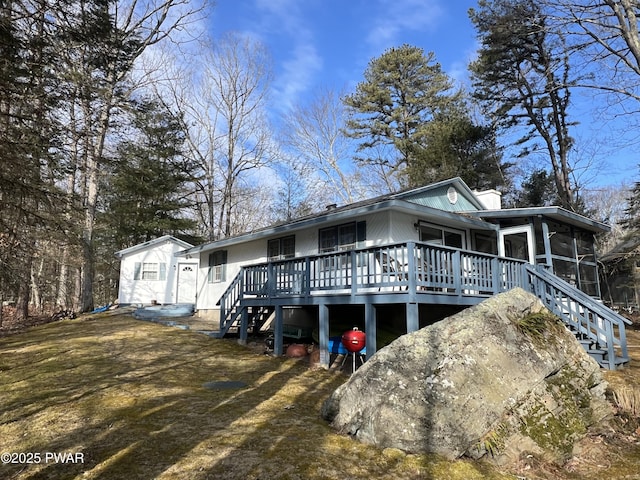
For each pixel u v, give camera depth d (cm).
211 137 3027
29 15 706
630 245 2066
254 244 1495
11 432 463
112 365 810
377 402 456
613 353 820
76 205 1009
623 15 1475
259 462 388
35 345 1050
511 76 2420
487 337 500
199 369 805
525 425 443
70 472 366
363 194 3120
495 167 2602
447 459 407
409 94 2878
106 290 3306
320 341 870
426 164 2405
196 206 3150
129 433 457
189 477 356
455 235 1223
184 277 2184
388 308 1046
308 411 557
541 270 1024
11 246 902
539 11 1675
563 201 2425
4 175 738
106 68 1012
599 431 499
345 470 379
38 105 810
